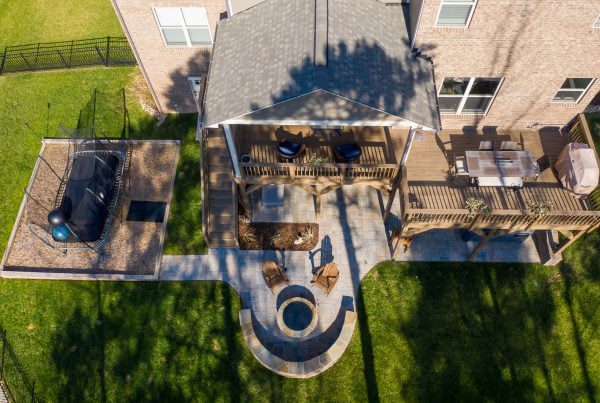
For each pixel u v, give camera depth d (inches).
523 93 646.5
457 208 612.7
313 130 697.6
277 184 729.0
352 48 536.7
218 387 614.2
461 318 642.2
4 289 687.1
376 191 748.0
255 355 623.5
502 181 617.0
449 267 678.5
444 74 627.5
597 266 664.4
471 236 690.2
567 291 652.7
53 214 673.0
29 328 660.1
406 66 566.6
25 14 970.7
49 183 779.4
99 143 794.2
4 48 924.6
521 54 587.2
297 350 641.0
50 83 881.5
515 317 639.8
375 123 542.6
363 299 661.9
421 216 596.4
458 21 552.7
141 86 879.1
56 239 689.0
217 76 570.3
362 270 682.8
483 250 688.4
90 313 666.8
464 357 618.2
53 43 926.4
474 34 564.1
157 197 762.8
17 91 872.9
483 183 616.4
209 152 722.8
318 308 661.9
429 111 542.0
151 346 641.0
